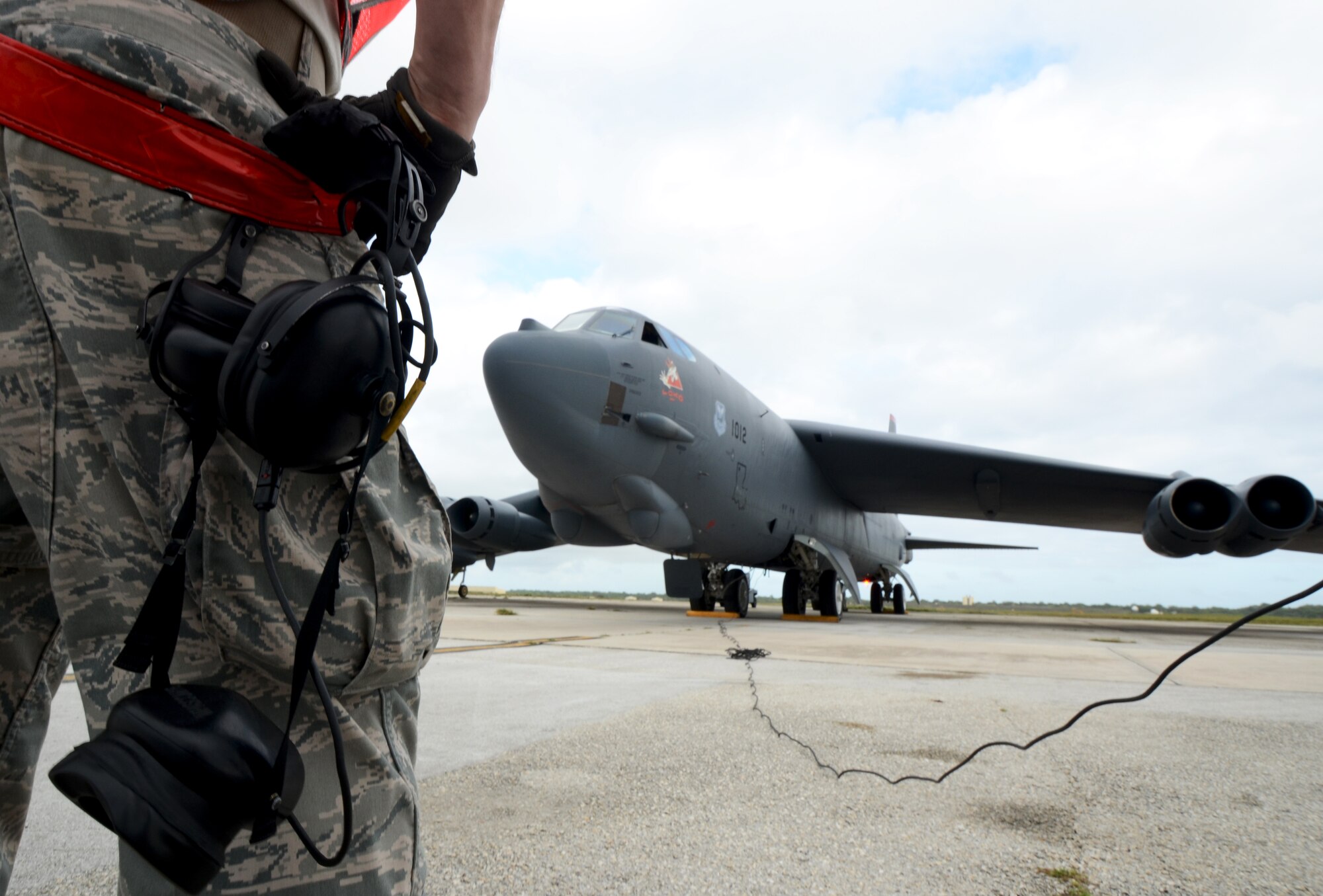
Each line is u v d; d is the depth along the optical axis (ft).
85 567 2.40
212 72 2.56
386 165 2.49
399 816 2.65
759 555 36.45
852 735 8.14
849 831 5.28
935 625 37.91
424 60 2.66
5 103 2.35
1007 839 5.14
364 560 2.62
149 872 2.25
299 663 2.14
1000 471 36.63
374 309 2.39
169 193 2.46
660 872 4.54
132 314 2.44
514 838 5.06
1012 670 14.62
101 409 2.38
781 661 15.80
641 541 29.04
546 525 36.58
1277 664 17.02
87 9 2.43
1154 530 27.81
